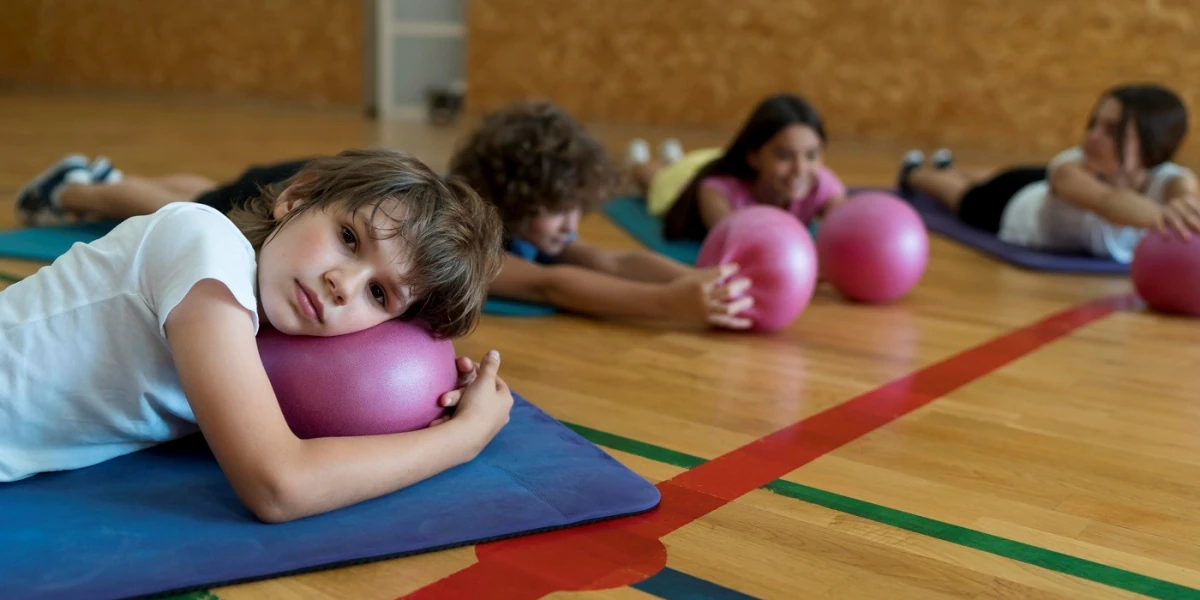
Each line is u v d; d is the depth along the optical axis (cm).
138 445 129
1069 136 536
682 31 627
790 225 213
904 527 124
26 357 115
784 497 131
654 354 195
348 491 113
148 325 114
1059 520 128
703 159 343
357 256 116
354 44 733
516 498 121
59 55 848
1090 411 171
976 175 404
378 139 568
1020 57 540
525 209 217
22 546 104
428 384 128
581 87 669
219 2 772
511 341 199
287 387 122
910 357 199
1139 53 512
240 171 421
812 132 280
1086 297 258
